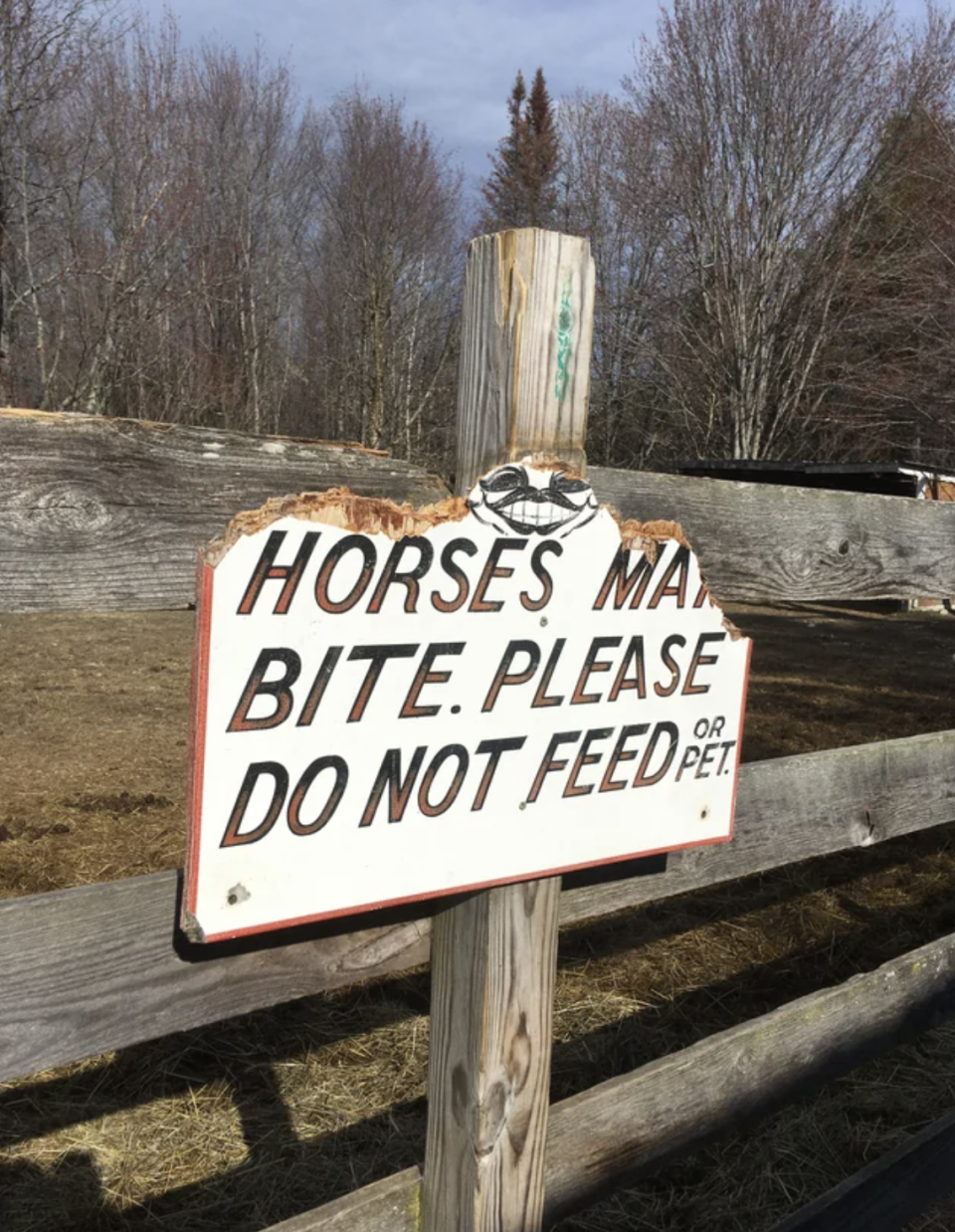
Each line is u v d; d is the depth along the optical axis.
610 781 1.56
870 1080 3.25
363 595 1.26
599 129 29.83
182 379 20.44
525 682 1.43
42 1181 2.63
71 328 16.11
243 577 1.17
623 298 29.09
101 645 9.70
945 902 4.54
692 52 25.39
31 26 13.83
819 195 25.47
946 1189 2.32
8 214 14.88
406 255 28.25
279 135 28.41
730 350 26.14
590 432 29.89
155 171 18.67
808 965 3.91
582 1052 3.26
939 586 2.32
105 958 1.26
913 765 2.31
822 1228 2.06
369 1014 3.46
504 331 1.40
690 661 1.64
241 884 1.21
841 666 10.45
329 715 1.26
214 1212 2.55
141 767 5.87
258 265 25.77
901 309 21.64
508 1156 1.51
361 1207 1.46
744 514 1.86
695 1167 2.82
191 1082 3.07
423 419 28.14
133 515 1.23
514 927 1.49
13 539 1.15
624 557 1.53
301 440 1.37
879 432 23.59
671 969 3.85
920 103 23.92
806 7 24.41
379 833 1.32
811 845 2.10
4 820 4.88
